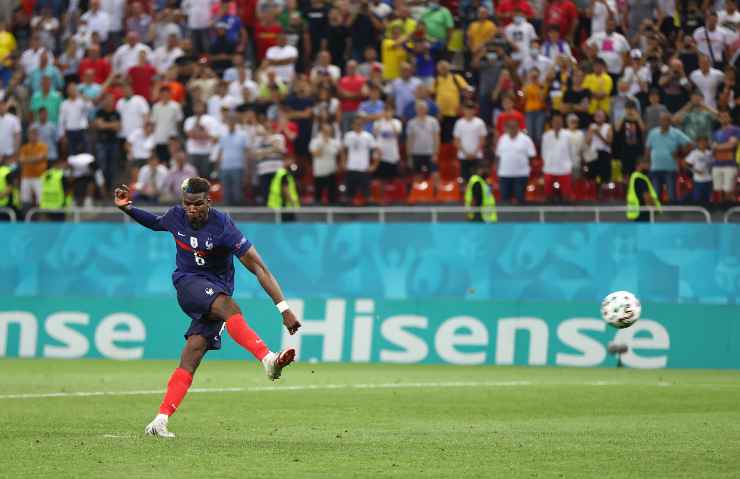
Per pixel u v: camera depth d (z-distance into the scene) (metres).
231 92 85.62
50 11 99.75
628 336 64.12
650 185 71.75
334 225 69.06
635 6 86.44
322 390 47.03
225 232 29.31
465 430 32.31
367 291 68.50
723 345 62.97
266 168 77.44
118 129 84.94
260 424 34.06
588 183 77.88
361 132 78.38
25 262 72.44
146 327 70.25
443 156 81.69
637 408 40.06
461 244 67.38
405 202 77.56
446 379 53.84
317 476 22.73
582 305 65.00
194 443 28.23
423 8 88.44
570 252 65.81
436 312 66.94
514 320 66.00
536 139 80.75
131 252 71.19
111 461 24.70
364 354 67.69
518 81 83.44
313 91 82.38
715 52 82.75
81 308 71.38
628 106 76.81
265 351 28.39
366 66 85.62
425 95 80.56
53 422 33.94
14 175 84.50
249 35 92.94
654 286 64.56
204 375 55.81
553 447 27.95
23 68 94.38
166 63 90.69
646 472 23.61
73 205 82.69
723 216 71.31
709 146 75.94
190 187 28.83
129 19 95.56
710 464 24.89
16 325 72.06
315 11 88.38
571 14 86.06
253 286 69.56
